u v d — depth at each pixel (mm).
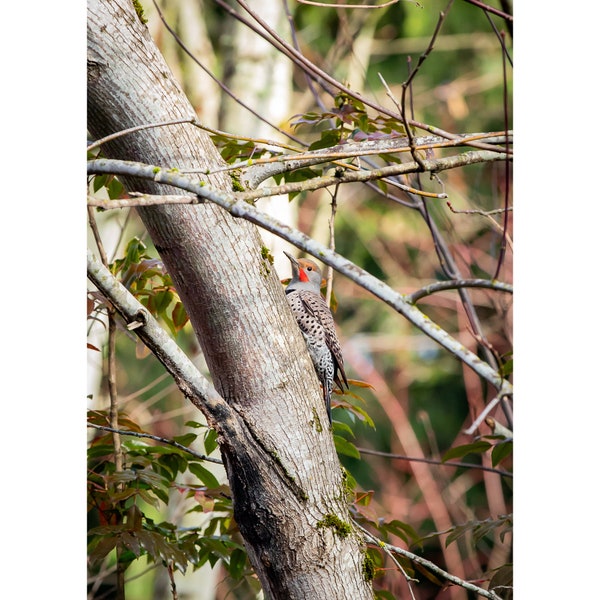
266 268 6352
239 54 14188
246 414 6211
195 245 6070
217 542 7836
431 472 19031
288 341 6348
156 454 8305
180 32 15719
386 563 14625
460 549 18344
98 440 8047
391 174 5945
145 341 5855
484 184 16406
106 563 10516
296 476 6195
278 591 6309
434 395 20422
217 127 15156
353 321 20750
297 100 19359
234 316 6176
